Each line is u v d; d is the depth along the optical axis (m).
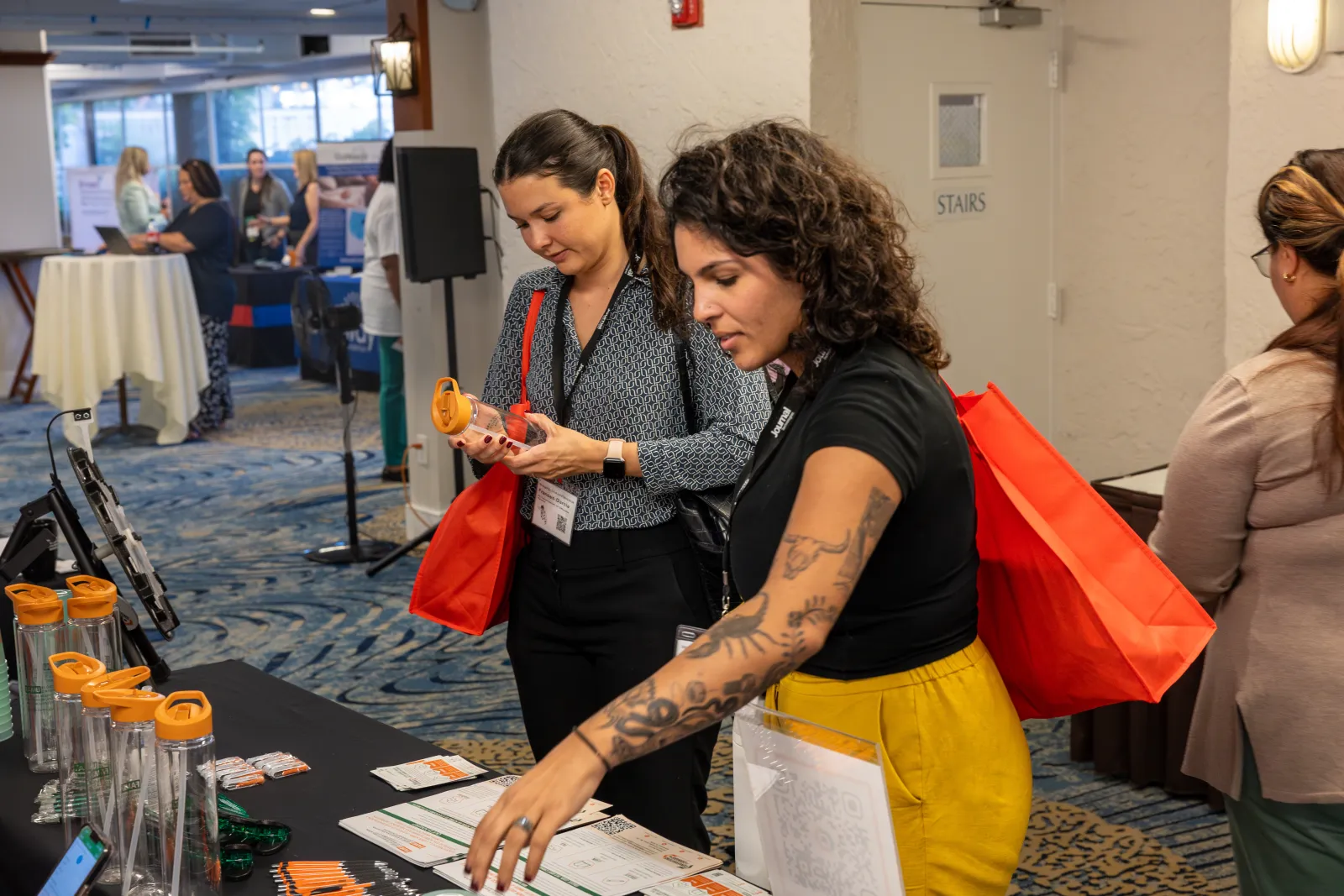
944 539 1.34
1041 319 4.86
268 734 1.98
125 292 8.28
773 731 1.19
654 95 4.27
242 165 18.17
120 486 7.41
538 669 2.24
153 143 20.12
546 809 1.06
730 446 2.06
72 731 1.58
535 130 2.05
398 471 7.49
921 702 1.38
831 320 1.26
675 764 2.12
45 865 1.56
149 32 10.90
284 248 13.37
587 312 2.18
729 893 1.43
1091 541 1.50
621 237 2.13
